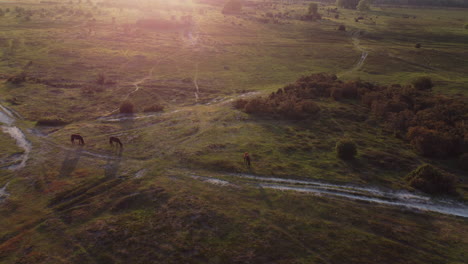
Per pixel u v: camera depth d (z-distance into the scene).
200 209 19.53
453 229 19.06
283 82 60.22
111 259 15.82
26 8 132.75
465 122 33.56
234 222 18.56
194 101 46.50
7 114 36.88
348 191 22.58
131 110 39.88
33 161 25.33
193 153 27.14
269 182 23.19
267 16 147.00
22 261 15.59
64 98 44.75
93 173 23.62
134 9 159.00
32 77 54.25
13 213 19.03
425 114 36.09
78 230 17.66
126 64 67.81
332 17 151.62
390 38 105.12
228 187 22.28
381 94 44.19
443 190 23.11
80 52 74.25
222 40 97.94
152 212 19.22
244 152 27.81
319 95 46.47
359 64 76.31
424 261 16.38
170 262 15.66
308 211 19.97
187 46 88.25
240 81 60.00
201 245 16.75
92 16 125.50
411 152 29.50
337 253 16.59
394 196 22.31
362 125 35.97
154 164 25.25
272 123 35.88
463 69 71.44
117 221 18.38
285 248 16.75
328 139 31.81
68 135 30.97
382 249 17.02
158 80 57.91
